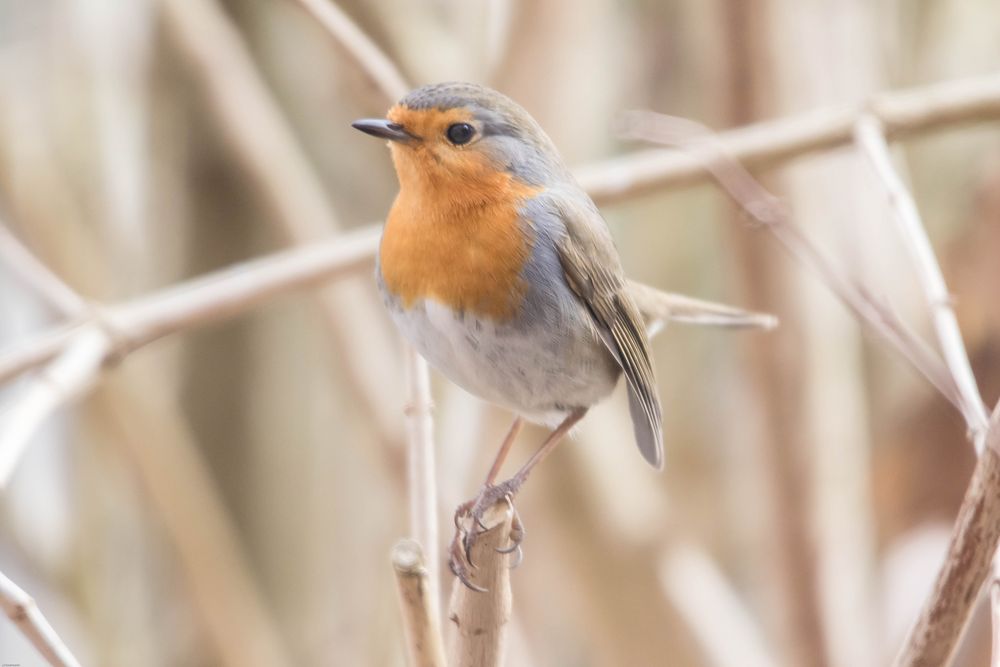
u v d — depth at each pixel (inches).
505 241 278.8
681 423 506.0
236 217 436.8
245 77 421.1
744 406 476.7
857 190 438.3
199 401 447.8
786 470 393.1
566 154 404.2
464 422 363.3
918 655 208.5
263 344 449.1
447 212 279.3
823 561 394.0
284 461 448.1
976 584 203.6
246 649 396.2
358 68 336.8
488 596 228.2
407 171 283.0
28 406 275.0
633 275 502.9
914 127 344.2
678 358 510.6
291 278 318.7
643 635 387.2
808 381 390.9
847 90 440.8
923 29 482.3
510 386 291.0
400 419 385.4
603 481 383.2
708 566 398.9
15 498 419.8
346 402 425.4
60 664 203.8
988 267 391.5
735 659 382.6
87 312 311.9
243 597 402.9
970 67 482.0
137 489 420.5
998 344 388.2
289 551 443.5
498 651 231.5
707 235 504.7
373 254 322.7
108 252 422.9
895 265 446.9
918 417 410.6
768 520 400.2
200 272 437.7
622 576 384.5
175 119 434.0
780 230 269.6
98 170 426.6
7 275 430.0
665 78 507.2
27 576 422.6
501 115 285.3
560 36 392.2
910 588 412.2
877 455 418.9
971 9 488.7
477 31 407.5
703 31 431.8
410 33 404.5
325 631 436.5
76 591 419.5
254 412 448.8
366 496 445.4
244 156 414.6
